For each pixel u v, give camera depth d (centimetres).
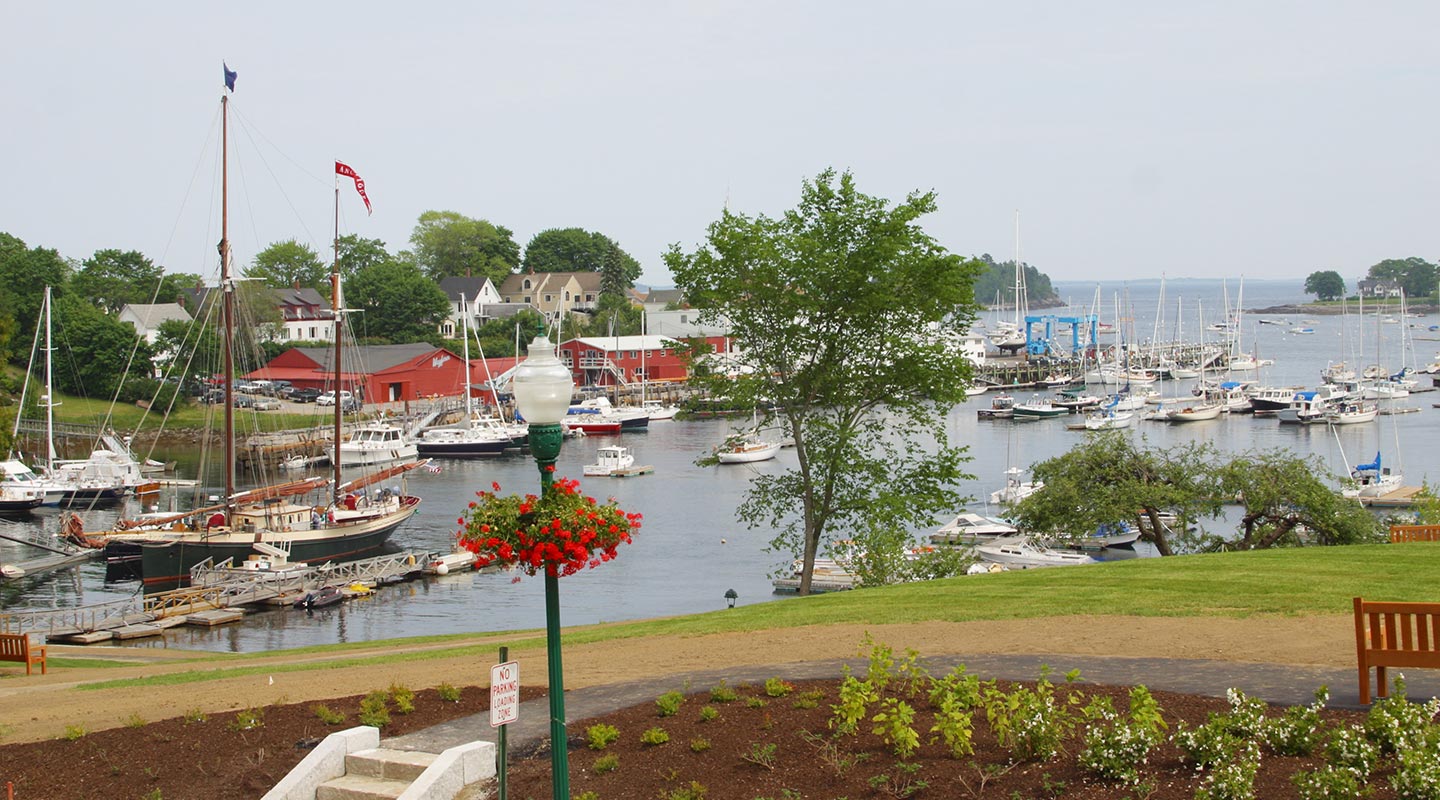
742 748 1538
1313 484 4538
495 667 1264
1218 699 1568
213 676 2488
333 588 5603
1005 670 1803
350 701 1889
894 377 3903
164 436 11119
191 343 12262
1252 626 2005
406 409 11775
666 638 2416
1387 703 1388
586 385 14712
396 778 1541
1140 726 1361
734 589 5656
